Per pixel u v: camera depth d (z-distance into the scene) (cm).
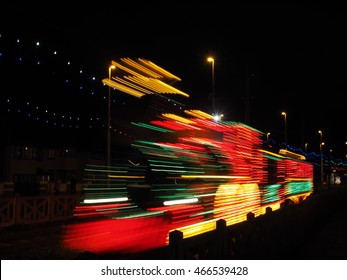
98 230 1416
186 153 1355
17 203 1770
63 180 5181
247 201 1739
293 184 2945
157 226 1198
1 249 1206
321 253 1348
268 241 990
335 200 3092
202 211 1345
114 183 1415
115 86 1323
